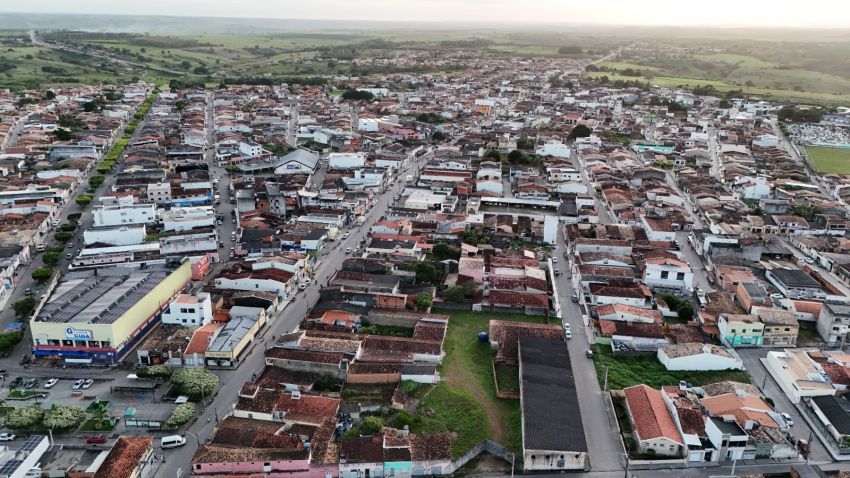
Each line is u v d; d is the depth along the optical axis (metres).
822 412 109.62
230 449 97.69
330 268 175.62
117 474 90.50
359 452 98.12
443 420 110.06
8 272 160.12
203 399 114.50
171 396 116.00
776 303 153.38
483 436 105.94
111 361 126.69
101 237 185.62
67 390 117.81
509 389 117.81
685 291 162.00
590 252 181.88
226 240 198.25
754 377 126.44
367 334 137.50
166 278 150.38
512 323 140.62
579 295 159.88
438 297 157.62
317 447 99.81
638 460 100.06
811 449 104.31
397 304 150.00
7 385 119.19
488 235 198.75
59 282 154.62
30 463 94.62
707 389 116.94
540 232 199.62
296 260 166.50
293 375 121.00
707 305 151.88
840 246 191.12
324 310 147.62
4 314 148.12
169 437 102.12
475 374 125.00
